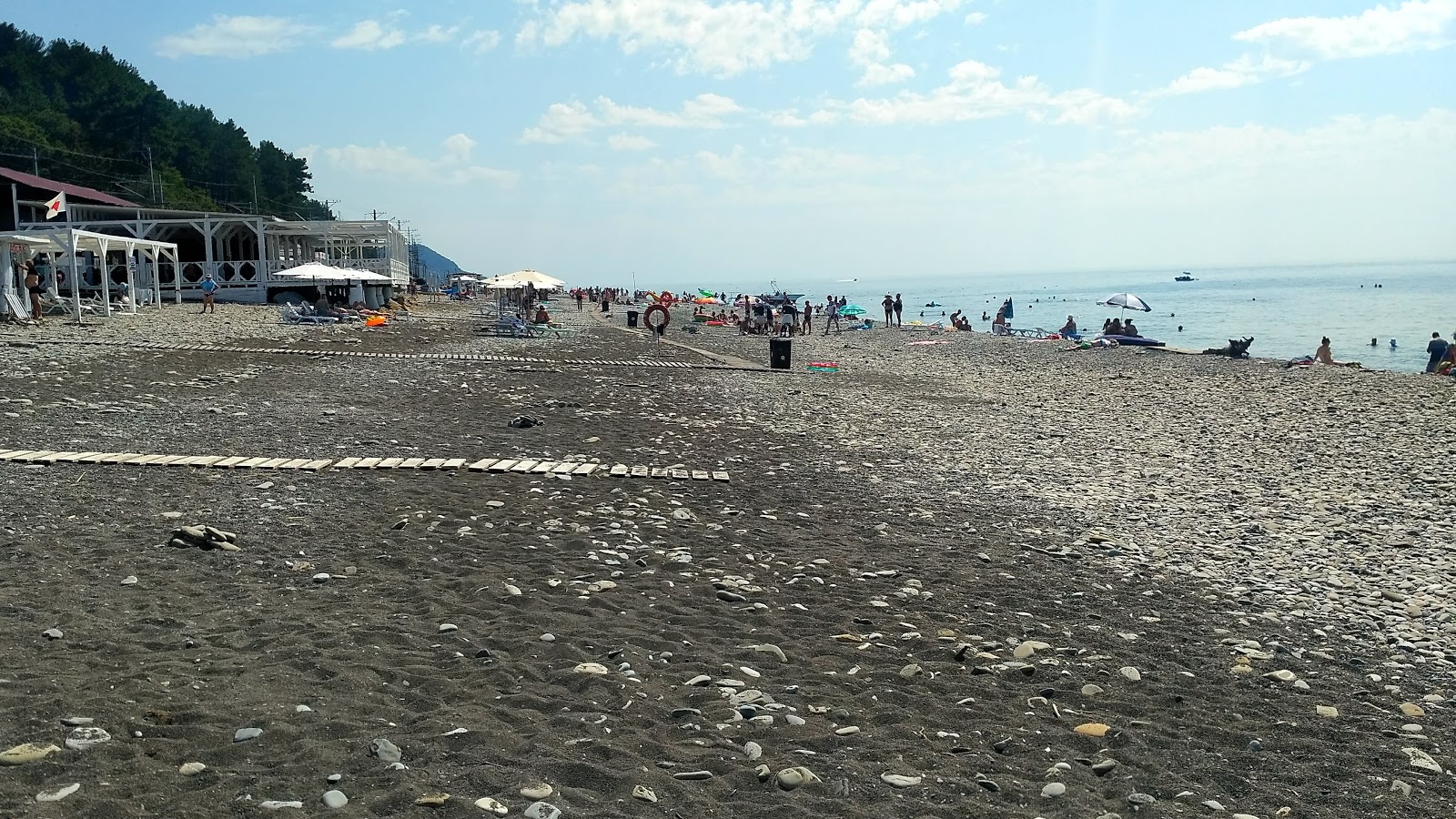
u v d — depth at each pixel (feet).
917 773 19.53
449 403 70.74
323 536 34.12
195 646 23.45
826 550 37.45
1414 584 36.96
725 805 17.71
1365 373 118.42
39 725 18.56
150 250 148.46
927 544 39.34
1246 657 28.35
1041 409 88.79
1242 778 20.34
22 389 63.98
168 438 50.21
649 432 63.10
